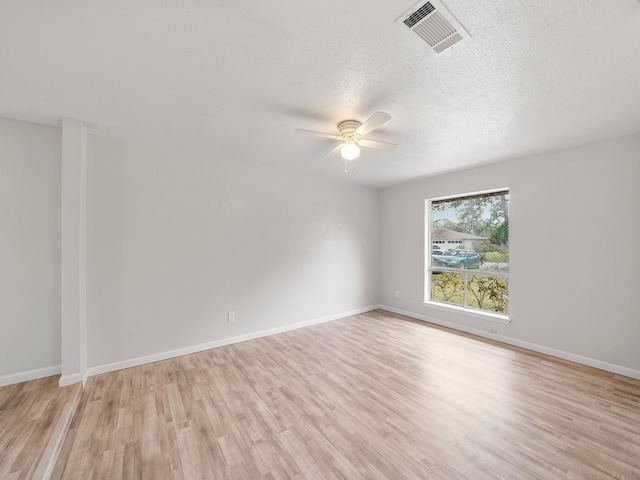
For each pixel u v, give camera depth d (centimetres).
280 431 190
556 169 309
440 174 420
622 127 248
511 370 276
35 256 240
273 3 120
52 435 171
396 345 344
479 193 387
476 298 397
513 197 342
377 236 519
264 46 147
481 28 135
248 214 367
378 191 520
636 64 161
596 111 219
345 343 352
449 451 171
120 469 158
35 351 239
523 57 156
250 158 343
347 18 129
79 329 235
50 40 141
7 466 148
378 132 261
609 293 275
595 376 264
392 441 180
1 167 230
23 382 233
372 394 235
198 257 330
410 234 470
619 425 193
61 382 228
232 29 135
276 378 263
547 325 316
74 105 211
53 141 248
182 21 129
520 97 198
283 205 400
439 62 161
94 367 270
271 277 388
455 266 423
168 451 172
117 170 283
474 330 384
